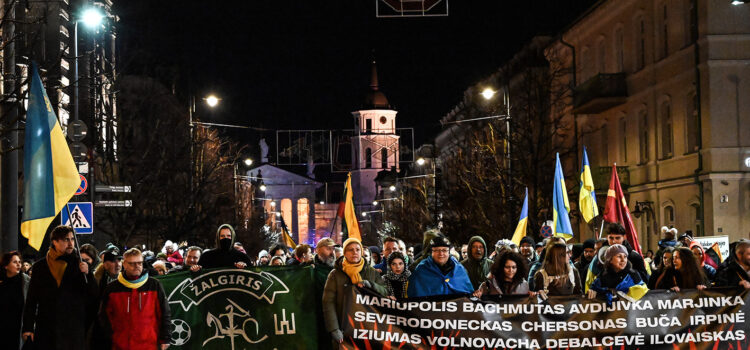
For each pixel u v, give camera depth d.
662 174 35.50
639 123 38.03
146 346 10.49
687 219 33.16
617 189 15.47
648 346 10.95
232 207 52.97
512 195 35.25
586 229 41.25
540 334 10.88
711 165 30.75
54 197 10.67
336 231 152.38
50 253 10.73
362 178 143.75
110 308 10.49
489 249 38.97
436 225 48.06
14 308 11.51
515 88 50.50
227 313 11.76
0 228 19.45
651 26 36.41
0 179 19.22
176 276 11.77
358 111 145.12
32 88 10.78
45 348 10.57
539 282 11.20
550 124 39.59
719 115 30.78
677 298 11.00
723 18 30.81
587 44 44.31
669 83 34.47
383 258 15.51
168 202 39.00
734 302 11.04
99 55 37.16
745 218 30.67
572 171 45.47
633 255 12.66
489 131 42.78
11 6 18.34
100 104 33.91
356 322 10.82
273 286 11.79
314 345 11.73
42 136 10.70
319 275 11.82
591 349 10.91
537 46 49.69
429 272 11.16
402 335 10.85
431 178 67.44
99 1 36.88
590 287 11.31
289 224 150.00
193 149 40.78
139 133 40.62
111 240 37.66
